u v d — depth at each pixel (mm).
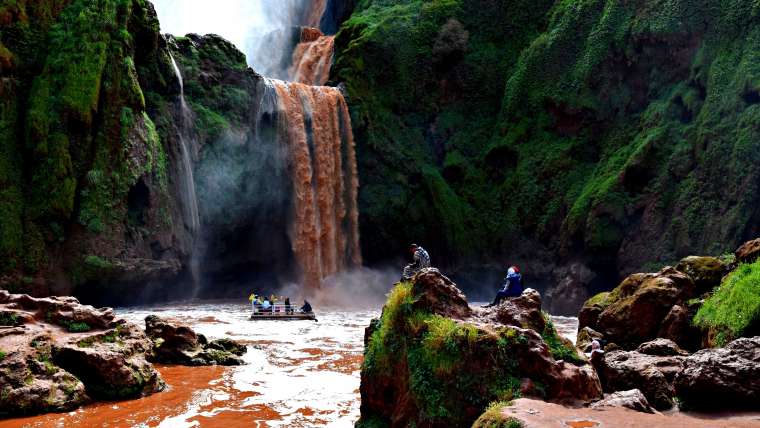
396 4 58469
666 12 41594
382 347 10273
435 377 9008
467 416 8648
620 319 18016
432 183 47062
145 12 34938
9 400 12023
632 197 39656
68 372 13445
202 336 19391
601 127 44688
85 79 31547
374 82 49531
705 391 9797
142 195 33781
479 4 53062
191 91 38594
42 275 29891
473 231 47156
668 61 41938
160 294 37219
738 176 34656
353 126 46875
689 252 36000
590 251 40031
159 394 14148
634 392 9203
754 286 13734
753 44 37125
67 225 30828
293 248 42438
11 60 31500
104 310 15820
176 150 35812
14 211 29938
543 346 9195
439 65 51812
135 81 33281
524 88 48719
